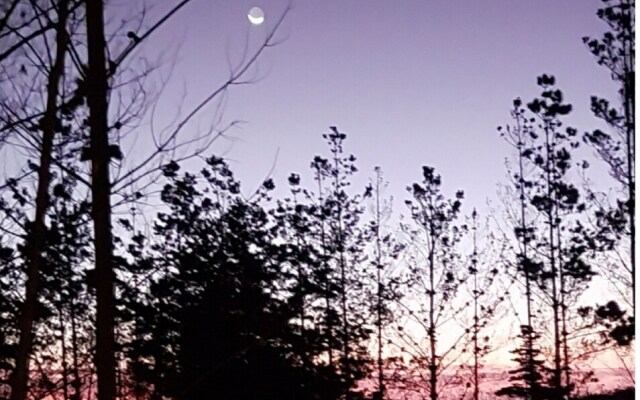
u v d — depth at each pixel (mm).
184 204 20703
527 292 27359
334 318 26531
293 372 20094
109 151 6145
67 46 6266
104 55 6180
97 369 5980
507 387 27266
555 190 26625
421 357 28531
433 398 28219
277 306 20141
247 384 19016
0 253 8844
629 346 23594
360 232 29297
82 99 6461
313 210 28781
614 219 23266
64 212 7348
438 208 29406
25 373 7027
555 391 25781
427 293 29000
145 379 17953
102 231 6078
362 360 27609
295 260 24500
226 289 19406
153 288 17391
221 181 22469
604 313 23766
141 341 17828
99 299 6051
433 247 29250
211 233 20719
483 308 28453
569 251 25953
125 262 9742
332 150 29594
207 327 18766
